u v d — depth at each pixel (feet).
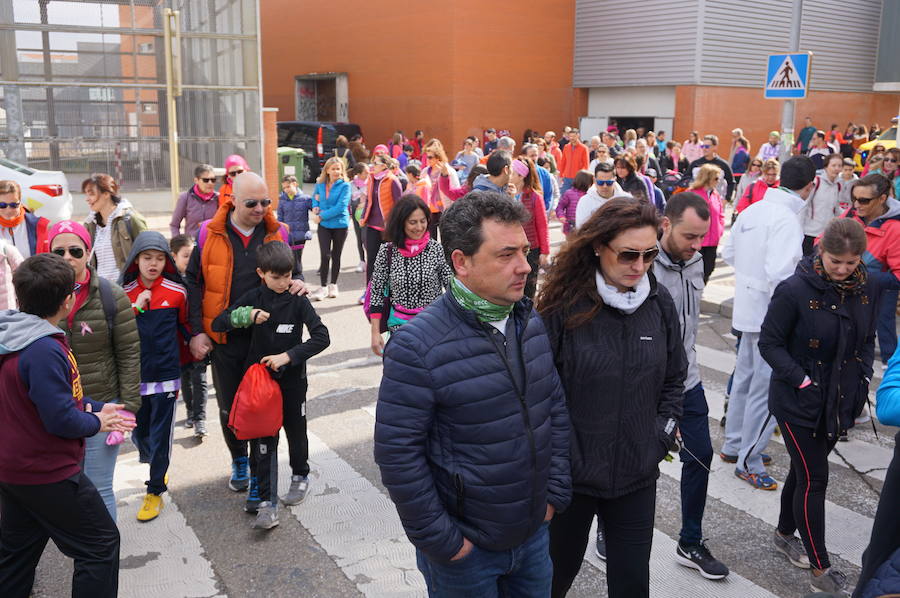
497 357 8.27
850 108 95.04
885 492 9.83
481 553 8.42
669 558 13.93
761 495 16.39
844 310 12.19
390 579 13.32
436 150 34.12
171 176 48.55
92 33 48.57
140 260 14.70
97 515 10.64
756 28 84.53
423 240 17.10
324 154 84.23
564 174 58.29
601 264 9.58
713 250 31.50
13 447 9.99
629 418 9.55
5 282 17.03
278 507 15.81
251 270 15.03
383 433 8.10
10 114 47.55
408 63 90.43
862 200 20.26
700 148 72.38
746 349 17.19
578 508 9.87
